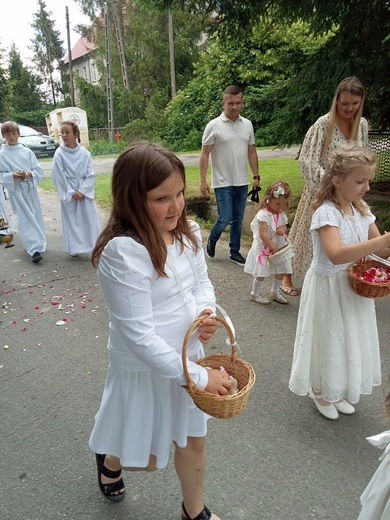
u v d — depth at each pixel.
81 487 2.38
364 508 1.64
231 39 7.53
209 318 1.71
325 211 2.48
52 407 3.04
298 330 2.76
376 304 4.34
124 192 1.56
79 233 6.26
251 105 7.57
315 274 2.61
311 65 6.53
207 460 2.52
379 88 6.45
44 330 4.20
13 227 8.11
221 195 5.51
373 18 5.97
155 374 1.74
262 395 3.09
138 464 1.83
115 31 33.28
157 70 32.25
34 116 46.91
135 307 1.57
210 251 5.90
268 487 2.33
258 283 4.49
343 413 2.87
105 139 31.00
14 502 2.30
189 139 24.06
